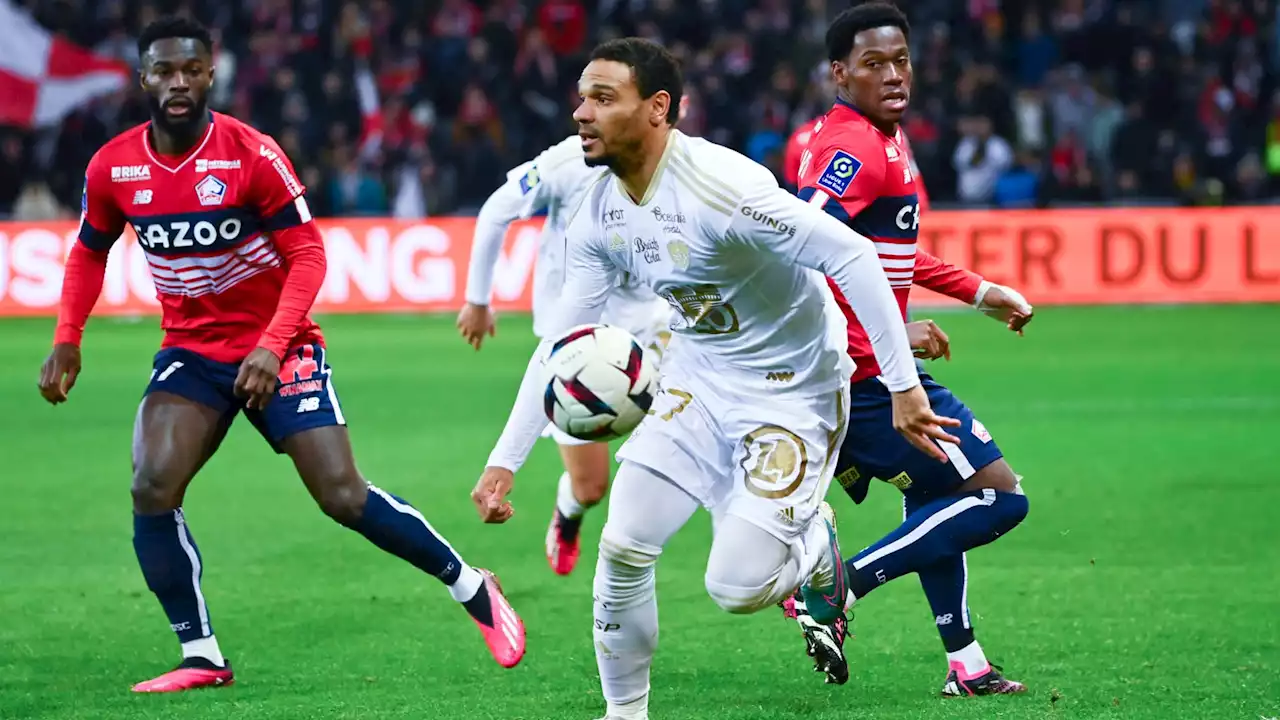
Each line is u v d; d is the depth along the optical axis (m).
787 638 14.06
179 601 12.53
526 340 40.47
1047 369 34.00
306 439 12.52
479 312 17.06
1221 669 12.73
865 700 11.99
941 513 11.78
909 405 10.34
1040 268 45.62
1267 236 45.28
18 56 53.47
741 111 51.56
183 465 12.45
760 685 12.51
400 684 12.59
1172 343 38.25
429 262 46.06
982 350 37.78
